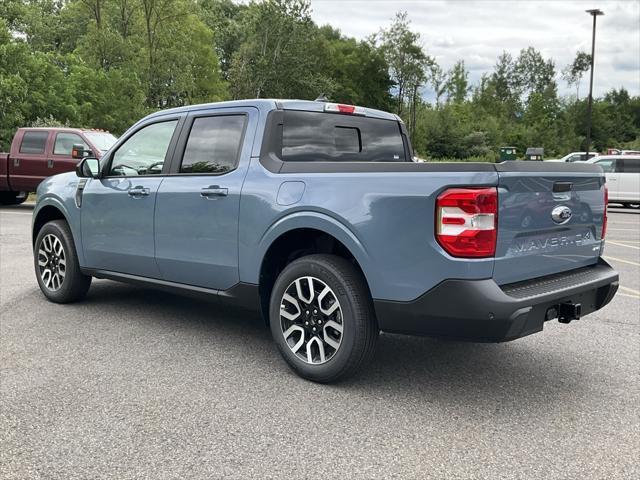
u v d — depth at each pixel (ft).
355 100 260.42
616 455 9.78
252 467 9.22
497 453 9.79
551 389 12.72
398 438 10.28
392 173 11.59
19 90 69.87
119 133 87.97
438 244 10.91
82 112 80.69
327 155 14.88
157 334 16.20
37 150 49.37
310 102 14.89
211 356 14.47
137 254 16.56
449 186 10.78
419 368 13.96
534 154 31.68
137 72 108.06
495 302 10.55
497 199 10.75
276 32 185.68
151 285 16.57
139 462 9.32
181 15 127.24
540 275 12.14
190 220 14.99
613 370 13.96
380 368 13.91
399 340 16.30
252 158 14.01
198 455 9.57
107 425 10.59
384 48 265.13
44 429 10.40
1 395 11.85
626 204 70.54
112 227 17.19
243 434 10.34
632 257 32.99
